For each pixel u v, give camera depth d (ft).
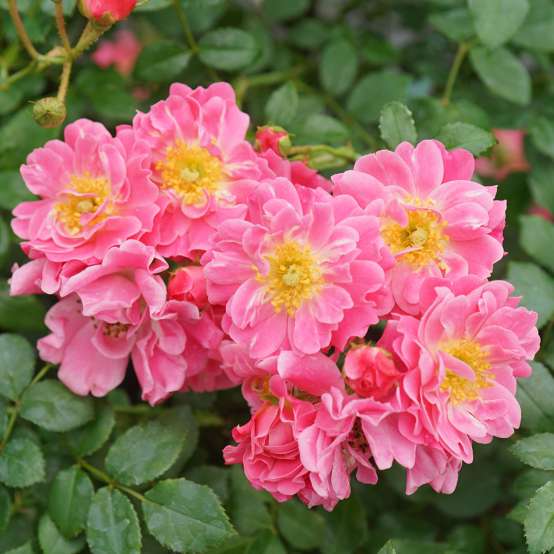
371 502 1.60
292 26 1.75
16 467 1.39
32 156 1.38
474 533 1.54
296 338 1.30
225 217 1.33
